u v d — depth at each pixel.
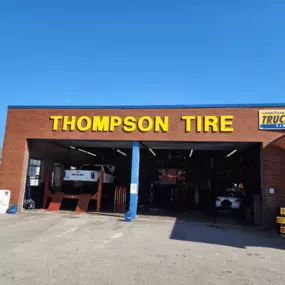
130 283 5.43
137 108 15.32
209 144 15.37
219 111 14.52
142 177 24.06
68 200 20.03
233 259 7.60
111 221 13.39
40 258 6.97
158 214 16.91
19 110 16.42
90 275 5.80
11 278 5.50
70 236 9.84
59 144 18.62
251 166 16.84
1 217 13.65
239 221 15.15
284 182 13.57
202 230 12.03
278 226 12.02
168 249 8.45
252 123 14.15
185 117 14.74
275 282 5.82
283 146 13.68
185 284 5.50
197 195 22.22
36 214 14.98
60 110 16.03
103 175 18.44
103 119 15.52
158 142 15.38
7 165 15.99
